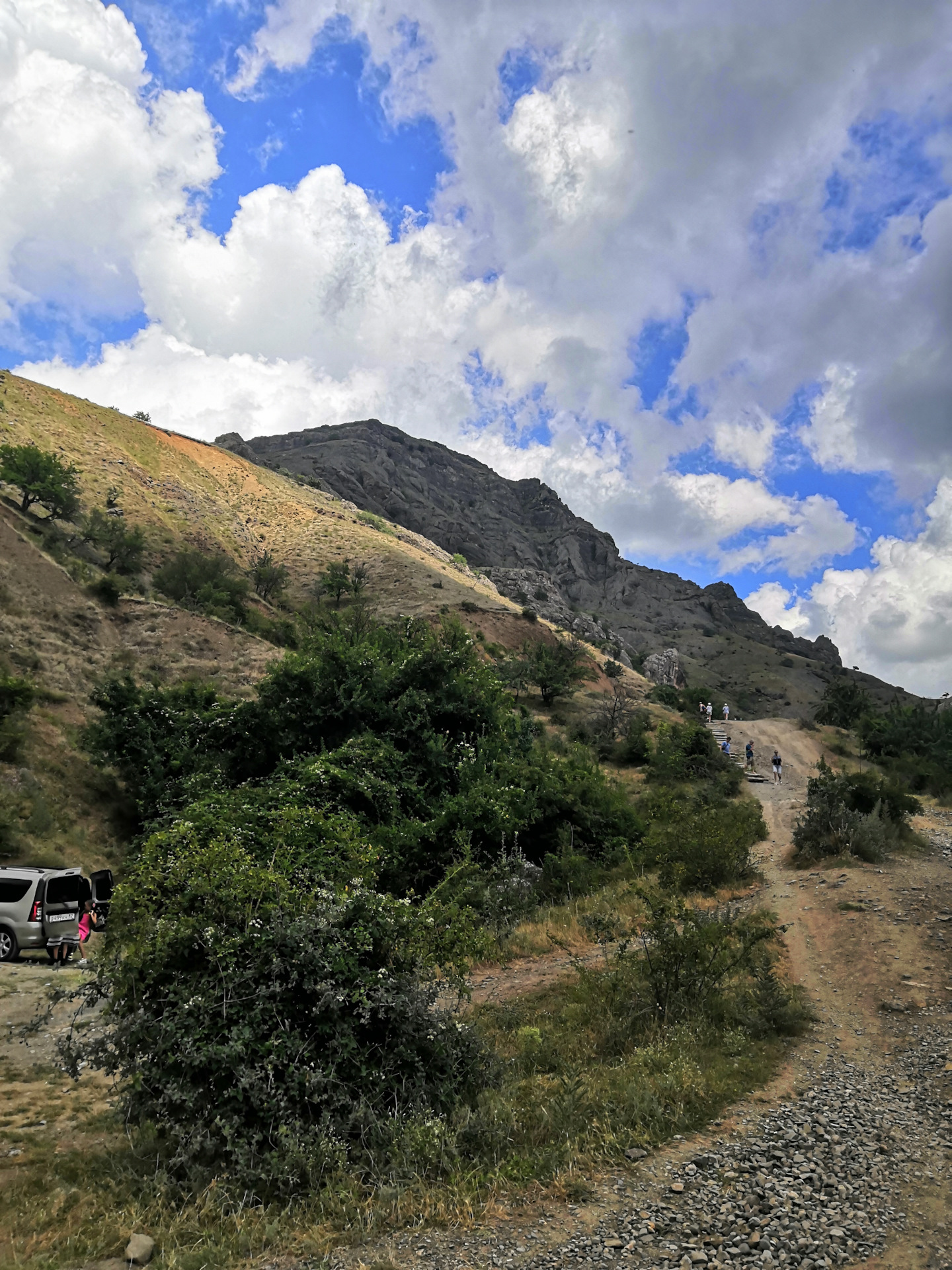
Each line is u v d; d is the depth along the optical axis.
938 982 8.12
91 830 21.95
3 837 18.92
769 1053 6.65
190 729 22.47
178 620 41.62
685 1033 6.90
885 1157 4.65
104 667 33.81
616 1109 5.43
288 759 19.52
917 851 14.60
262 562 69.38
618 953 8.52
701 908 12.30
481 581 119.00
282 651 43.69
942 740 39.06
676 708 68.19
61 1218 4.16
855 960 9.16
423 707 19.83
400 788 17.52
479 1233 3.93
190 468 93.38
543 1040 7.36
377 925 6.06
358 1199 4.34
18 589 35.72
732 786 31.47
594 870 17.02
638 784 34.22
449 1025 6.08
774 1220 3.94
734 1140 4.96
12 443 65.44
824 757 44.50
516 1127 5.20
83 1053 5.22
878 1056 6.59
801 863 14.91
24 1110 5.93
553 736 44.94
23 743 23.16
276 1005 5.28
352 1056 5.32
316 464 177.50
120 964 5.53
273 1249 3.87
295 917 5.71
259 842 10.56
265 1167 4.59
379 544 89.56
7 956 12.61
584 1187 4.34
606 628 153.38
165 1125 4.86
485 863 16.23
